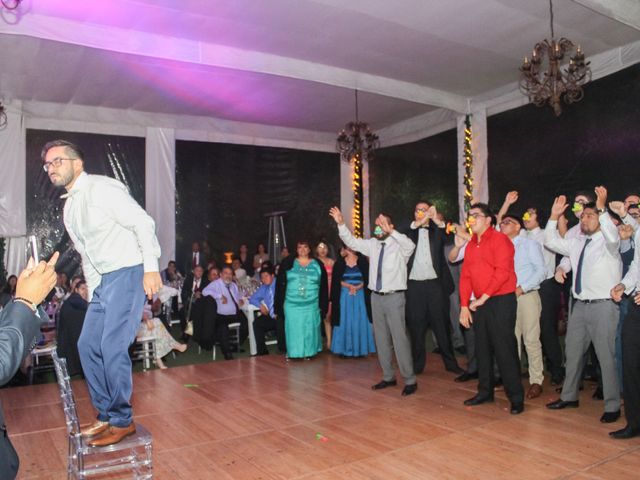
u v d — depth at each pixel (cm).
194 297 808
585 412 410
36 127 898
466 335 516
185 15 581
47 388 538
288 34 642
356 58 729
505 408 427
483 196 899
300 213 1151
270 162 1120
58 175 251
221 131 1039
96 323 258
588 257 394
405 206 1076
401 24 620
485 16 603
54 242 905
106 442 251
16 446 369
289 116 1013
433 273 544
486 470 308
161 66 725
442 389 490
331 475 307
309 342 636
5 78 758
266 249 1110
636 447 335
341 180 1201
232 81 798
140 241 249
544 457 323
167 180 995
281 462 328
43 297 158
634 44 688
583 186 757
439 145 1006
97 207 250
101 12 567
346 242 490
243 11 577
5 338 143
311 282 639
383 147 1124
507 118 868
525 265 462
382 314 486
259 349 689
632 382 347
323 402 456
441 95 884
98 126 947
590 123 749
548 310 495
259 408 442
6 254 848
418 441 358
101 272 258
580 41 680
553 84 557
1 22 544
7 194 841
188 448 356
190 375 567
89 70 733
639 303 341
